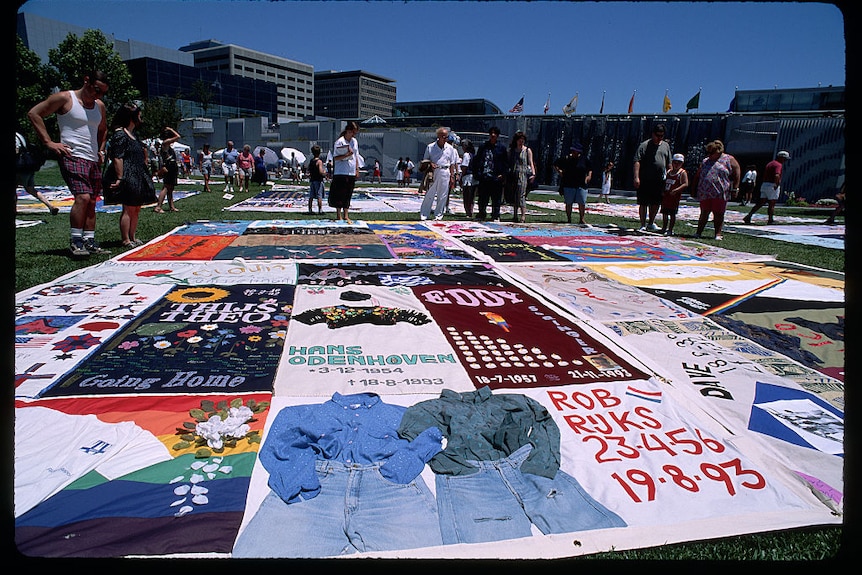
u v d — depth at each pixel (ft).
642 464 7.99
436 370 10.83
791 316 15.23
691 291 17.71
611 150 91.09
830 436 9.00
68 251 20.92
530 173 35.86
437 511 6.83
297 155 109.81
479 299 15.94
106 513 6.44
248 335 12.36
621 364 11.44
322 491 7.09
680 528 6.70
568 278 18.99
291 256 21.27
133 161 21.54
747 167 82.02
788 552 6.31
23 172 31.09
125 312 13.61
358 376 10.42
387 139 110.73
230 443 7.96
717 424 9.16
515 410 9.23
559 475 7.63
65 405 8.86
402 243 25.35
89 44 129.59
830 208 67.26
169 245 22.89
